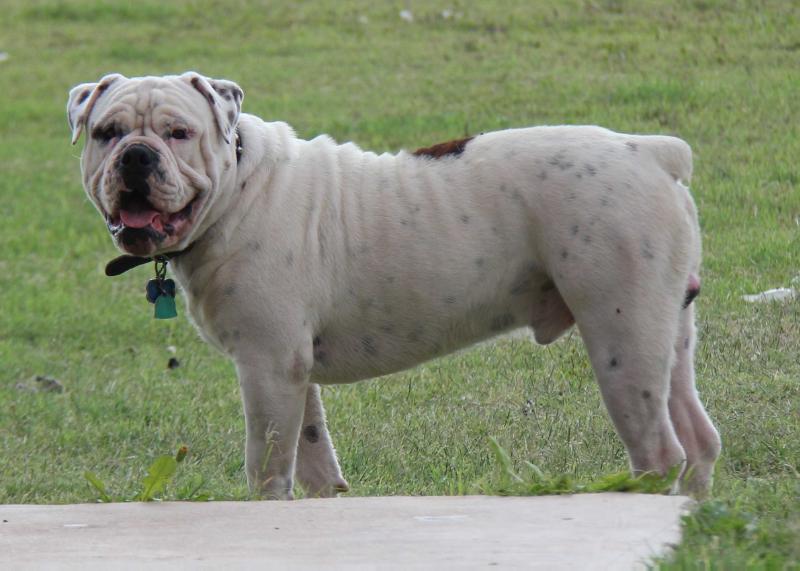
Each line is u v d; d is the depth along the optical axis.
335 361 9.98
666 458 9.18
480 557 7.10
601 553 7.04
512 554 7.12
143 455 12.67
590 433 11.88
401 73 28.86
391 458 11.78
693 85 24.30
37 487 11.56
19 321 18.75
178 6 39.19
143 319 18.69
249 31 35.31
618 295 9.10
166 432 13.48
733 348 13.79
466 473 10.89
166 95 9.34
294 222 9.64
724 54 26.28
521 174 9.47
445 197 9.64
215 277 9.59
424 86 27.44
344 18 35.22
